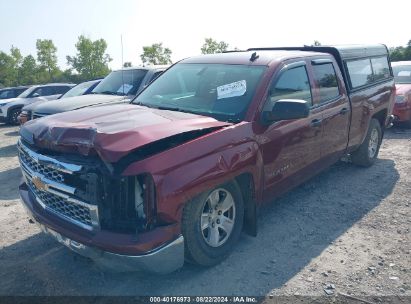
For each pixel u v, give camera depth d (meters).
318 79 4.80
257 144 3.71
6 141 11.22
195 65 4.75
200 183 3.12
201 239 3.34
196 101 4.17
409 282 3.38
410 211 4.85
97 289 3.34
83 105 7.53
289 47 5.80
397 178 6.09
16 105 15.54
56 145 3.09
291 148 4.23
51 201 3.33
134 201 2.92
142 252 2.86
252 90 3.91
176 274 3.53
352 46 5.98
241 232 4.09
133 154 2.96
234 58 4.57
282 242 4.09
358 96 5.67
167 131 3.11
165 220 2.98
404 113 9.59
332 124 4.98
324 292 3.25
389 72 7.10
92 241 2.94
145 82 8.10
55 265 3.71
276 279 3.44
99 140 2.89
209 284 3.38
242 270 3.57
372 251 3.90
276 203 5.14
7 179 6.71
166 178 2.93
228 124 3.56
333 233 4.29
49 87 16.42
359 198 5.29
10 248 4.05
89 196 2.91
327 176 6.21
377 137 6.73
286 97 4.19
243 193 3.83
